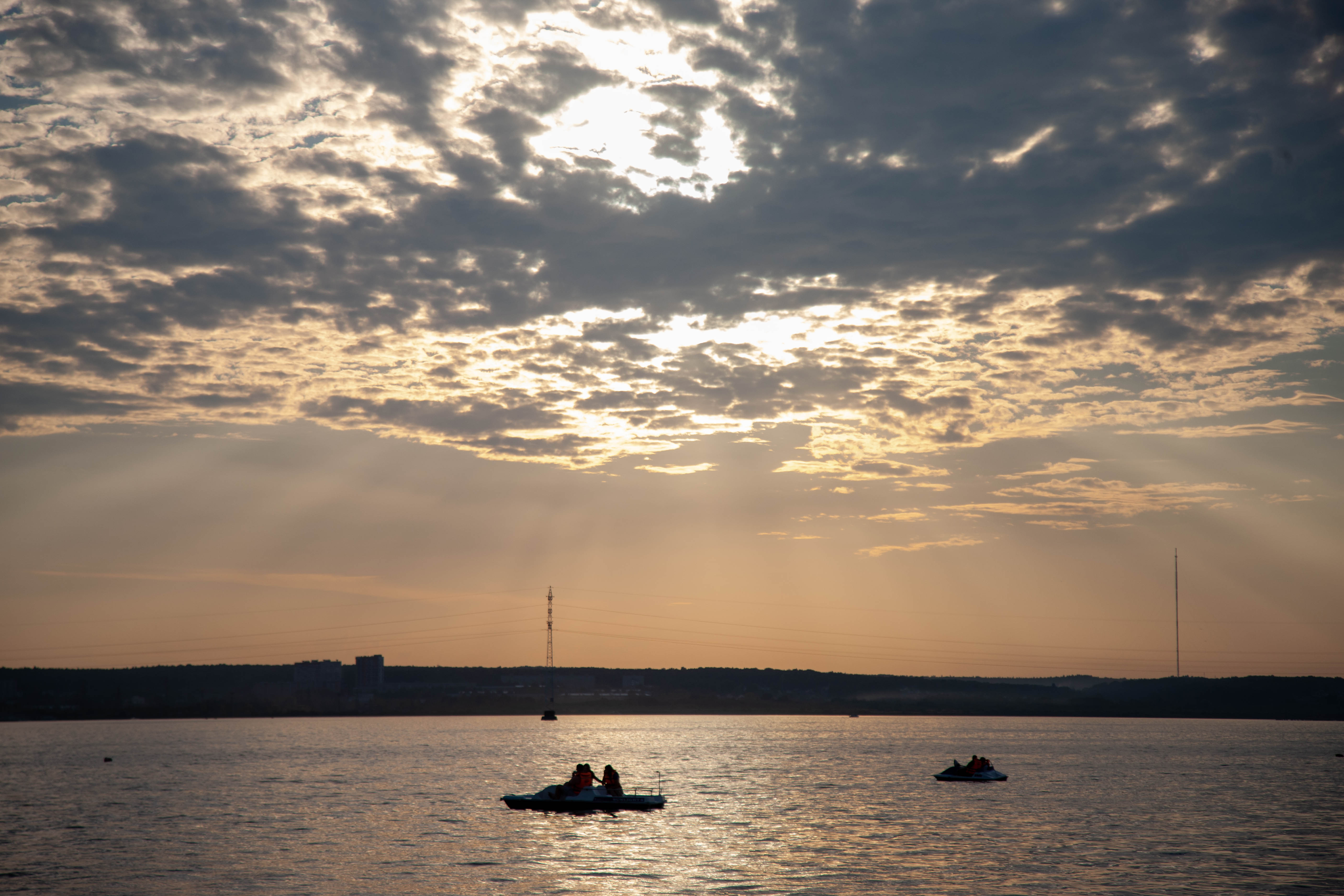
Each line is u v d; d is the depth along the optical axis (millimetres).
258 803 117688
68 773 163875
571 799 108875
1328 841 88062
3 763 189750
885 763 190250
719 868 74312
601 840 86625
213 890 67000
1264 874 73188
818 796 124812
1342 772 170250
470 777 155250
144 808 112938
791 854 79875
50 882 69562
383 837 88562
